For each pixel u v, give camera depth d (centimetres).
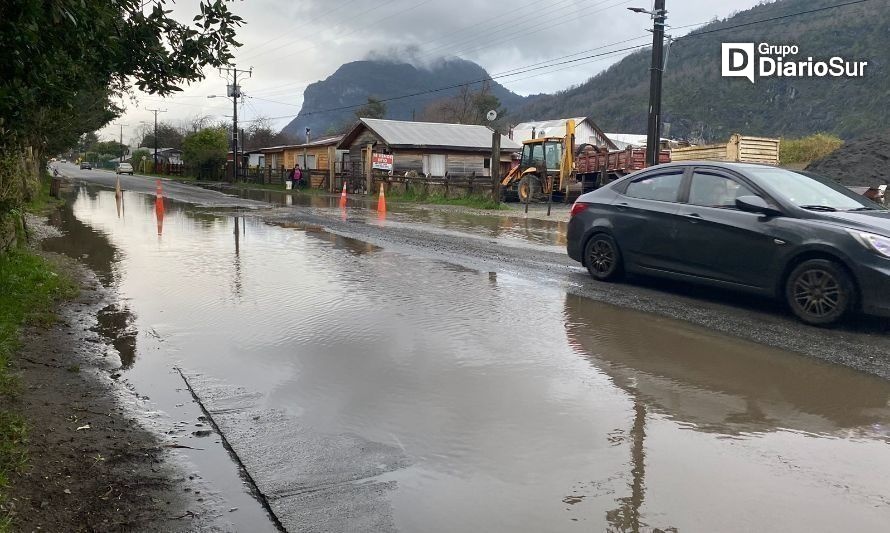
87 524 308
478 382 500
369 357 562
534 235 1508
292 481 351
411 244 1305
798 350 583
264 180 5088
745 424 427
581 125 6006
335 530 307
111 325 662
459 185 2970
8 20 420
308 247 1252
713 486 345
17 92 470
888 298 614
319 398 469
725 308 743
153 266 1019
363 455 381
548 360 555
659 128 2200
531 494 337
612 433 411
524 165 2898
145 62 609
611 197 898
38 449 379
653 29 2167
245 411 447
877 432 416
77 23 471
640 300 782
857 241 632
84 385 491
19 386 475
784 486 346
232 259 1095
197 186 4478
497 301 780
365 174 3681
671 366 540
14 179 832
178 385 497
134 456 380
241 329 650
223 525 312
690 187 807
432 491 340
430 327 659
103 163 12288
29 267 848
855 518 315
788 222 689
